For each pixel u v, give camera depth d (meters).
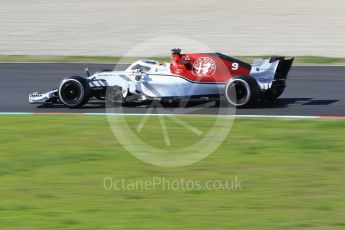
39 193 32.66
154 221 28.75
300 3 116.06
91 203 31.17
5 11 114.25
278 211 29.81
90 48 87.94
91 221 28.77
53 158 38.69
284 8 112.06
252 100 50.78
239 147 40.53
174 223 28.47
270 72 51.31
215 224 28.30
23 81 66.94
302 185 33.28
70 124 47.59
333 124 46.44
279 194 32.06
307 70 70.62
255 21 102.50
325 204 30.61
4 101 57.66
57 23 104.56
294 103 54.41
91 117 50.00
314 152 39.12
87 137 43.56
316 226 27.97
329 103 54.53
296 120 47.88
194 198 31.78
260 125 46.31
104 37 94.75
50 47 88.81
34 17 109.25
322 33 93.38
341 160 37.38
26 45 90.19
